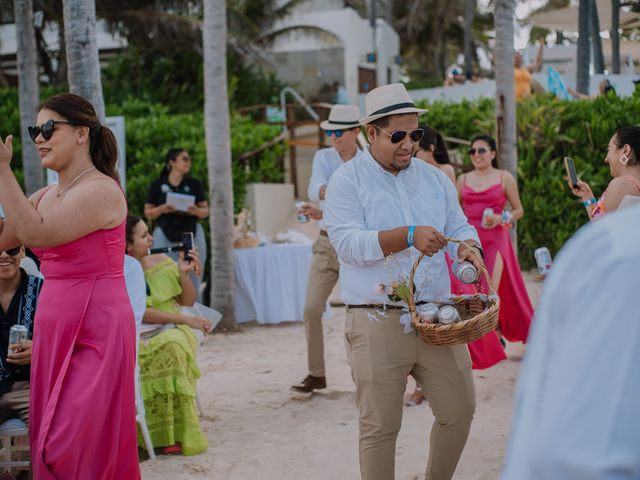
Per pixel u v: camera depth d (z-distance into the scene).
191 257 4.94
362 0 30.23
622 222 1.08
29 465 3.73
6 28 22.41
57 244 3.02
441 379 3.23
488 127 11.74
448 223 3.49
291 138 16.44
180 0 19.22
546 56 17.84
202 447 4.70
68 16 6.36
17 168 12.59
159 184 8.54
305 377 6.00
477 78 19.81
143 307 4.44
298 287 9.07
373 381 3.20
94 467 3.08
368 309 3.24
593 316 1.03
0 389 3.83
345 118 5.70
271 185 12.94
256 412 5.52
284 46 22.22
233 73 19.58
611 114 10.53
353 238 3.19
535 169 10.87
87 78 6.38
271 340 8.18
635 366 0.99
